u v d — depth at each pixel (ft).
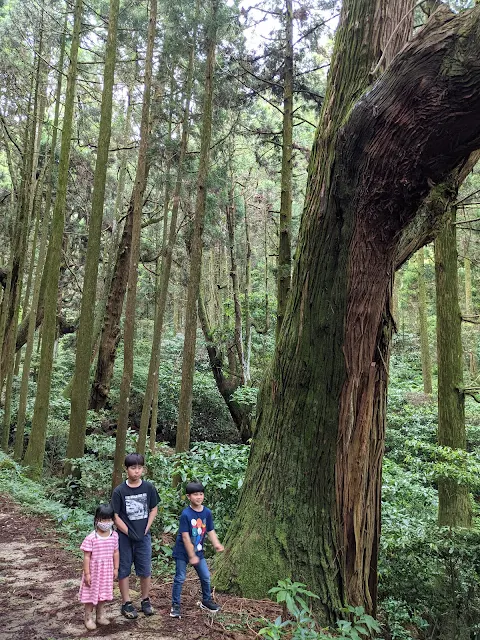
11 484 29.09
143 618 12.23
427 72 9.21
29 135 48.24
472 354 75.72
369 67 13.44
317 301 14.03
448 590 17.47
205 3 29.17
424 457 37.37
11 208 53.06
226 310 51.72
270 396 15.15
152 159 35.04
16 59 44.98
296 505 13.79
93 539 11.88
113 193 61.11
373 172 11.09
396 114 10.00
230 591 13.50
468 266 76.33
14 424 51.13
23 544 19.93
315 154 14.52
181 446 26.23
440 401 26.86
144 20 33.94
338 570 13.29
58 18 41.52
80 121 48.32
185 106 32.50
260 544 13.75
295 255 15.08
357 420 13.82
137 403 56.49
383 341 14.05
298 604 12.53
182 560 12.53
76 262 61.52
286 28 30.37
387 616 17.76
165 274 33.04
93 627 11.58
